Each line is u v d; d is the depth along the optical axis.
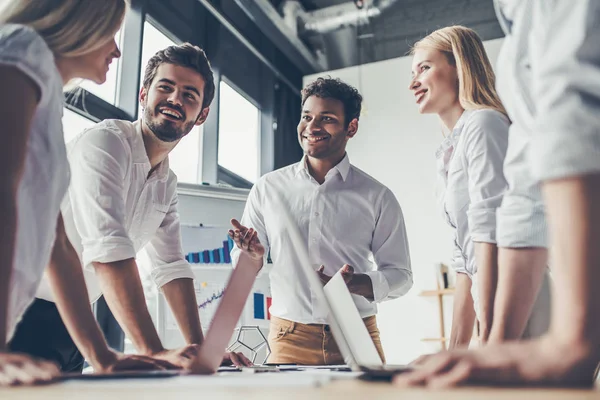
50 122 0.82
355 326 0.93
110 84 3.48
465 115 1.64
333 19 4.79
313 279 0.83
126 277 1.30
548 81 0.55
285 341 1.88
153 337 1.27
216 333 0.78
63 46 0.90
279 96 5.45
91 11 0.91
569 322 0.49
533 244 0.95
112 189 1.38
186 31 4.18
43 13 0.88
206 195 3.03
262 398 0.39
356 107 2.15
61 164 0.87
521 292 0.96
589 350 0.48
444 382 0.48
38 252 0.83
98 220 1.34
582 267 0.49
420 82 1.81
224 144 4.68
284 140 5.43
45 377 0.57
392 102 5.36
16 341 1.25
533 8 0.63
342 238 2.03
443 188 1.79
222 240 2.97
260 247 1.52
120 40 3.56
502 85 0.81
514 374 0.48
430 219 4.98
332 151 2.07
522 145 0.96
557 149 0.51
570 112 0.51
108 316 2.97
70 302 1.05
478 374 0.48
